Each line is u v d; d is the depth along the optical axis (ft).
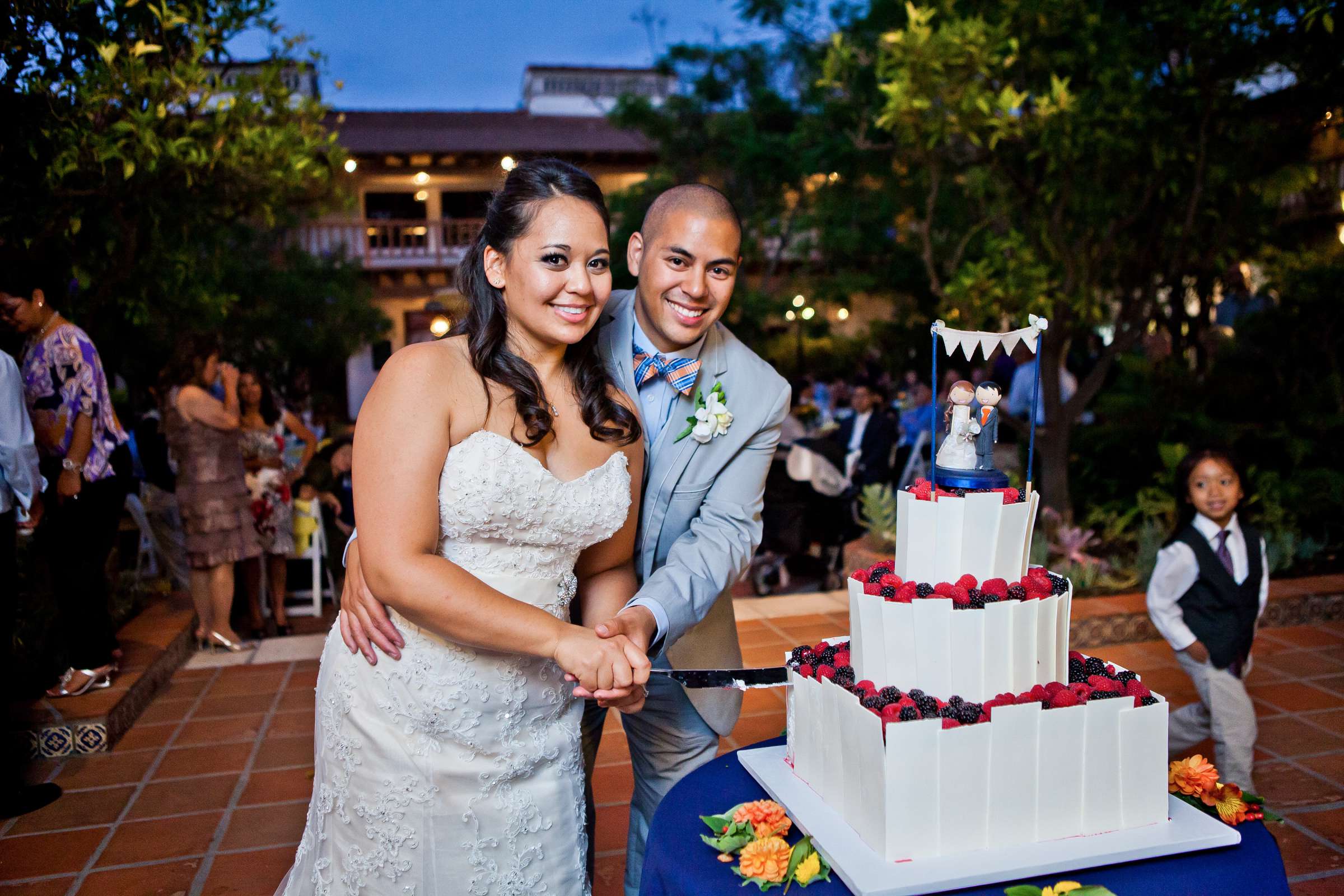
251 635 18.39
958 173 21.65
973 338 5.34
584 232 5.17
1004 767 4.61
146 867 9.37
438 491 5.19
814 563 23.65
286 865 9.39
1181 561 9.80
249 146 14.80
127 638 15.20
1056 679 5.12
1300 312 24.23
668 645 6.12
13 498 10.27
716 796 5.58
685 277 6.40
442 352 5.30
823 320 50.78
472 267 5.52
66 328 11.92
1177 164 18.16
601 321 7.07
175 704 13.80
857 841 4.71
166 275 17.04
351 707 5.60
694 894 4.66
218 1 14.99
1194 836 4.76
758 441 7.00
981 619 4.71
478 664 5.45
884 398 24.70
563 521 5.45
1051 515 19.36
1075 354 28.89
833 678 5.13
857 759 4.75
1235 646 9.66
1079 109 16.39
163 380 16.33
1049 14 16.99
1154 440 22.41
